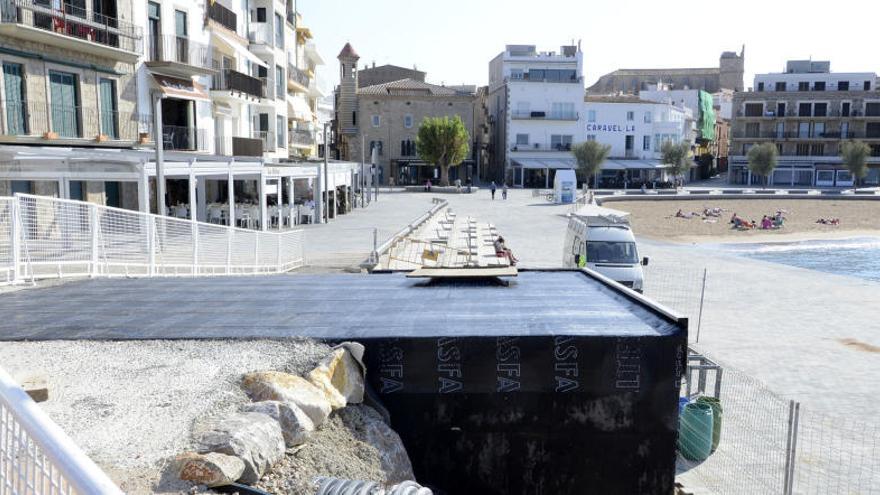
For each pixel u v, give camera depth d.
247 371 6.41
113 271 14.07
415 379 6.95
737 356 15.84
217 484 4.56
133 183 29.45
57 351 7.12
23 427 2.81
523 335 6.88
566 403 6.88
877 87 110.88
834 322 19.33
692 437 9.70
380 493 4.61
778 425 11.11
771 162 96.12
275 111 45.72
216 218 34.12
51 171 21.28
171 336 7.49
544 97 95.50
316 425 5.84
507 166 95.44
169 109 33.41
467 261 23.55
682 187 97.81
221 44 37.47
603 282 10.55
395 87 93.06
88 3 26.39
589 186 95.12
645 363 6.82
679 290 23.83
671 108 101.81
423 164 93.00
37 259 12.29
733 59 143.88
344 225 38.66
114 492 2.41
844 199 69.75
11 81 23.17
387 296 9.72
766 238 45.50
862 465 9.56
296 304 9.21
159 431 5.25
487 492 6.93
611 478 6.91
